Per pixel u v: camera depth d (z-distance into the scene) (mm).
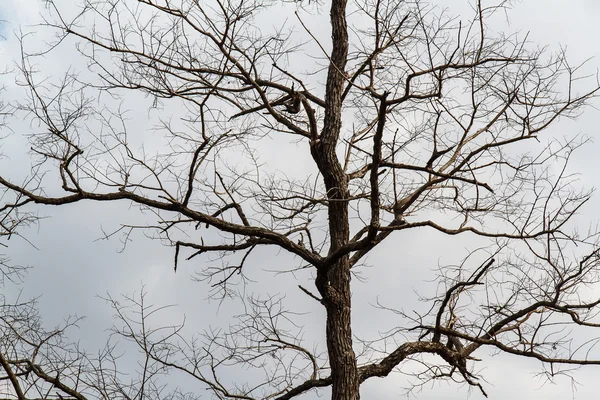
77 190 8633
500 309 9047
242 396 9477
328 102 9961
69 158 8500
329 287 9359
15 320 8078
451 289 8789
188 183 8727
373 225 8414
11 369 7645
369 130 10375
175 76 9516
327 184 9727
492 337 9305
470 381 9383
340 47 10133
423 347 9430
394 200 8734
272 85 10031
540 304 8961
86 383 8203
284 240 9141
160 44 9344
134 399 8234
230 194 9219
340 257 8992
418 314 9359
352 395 9070
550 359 9094
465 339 9281
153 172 8867
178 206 8891
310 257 9125
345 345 9281
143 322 8539
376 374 9320
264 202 8578
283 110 10398
